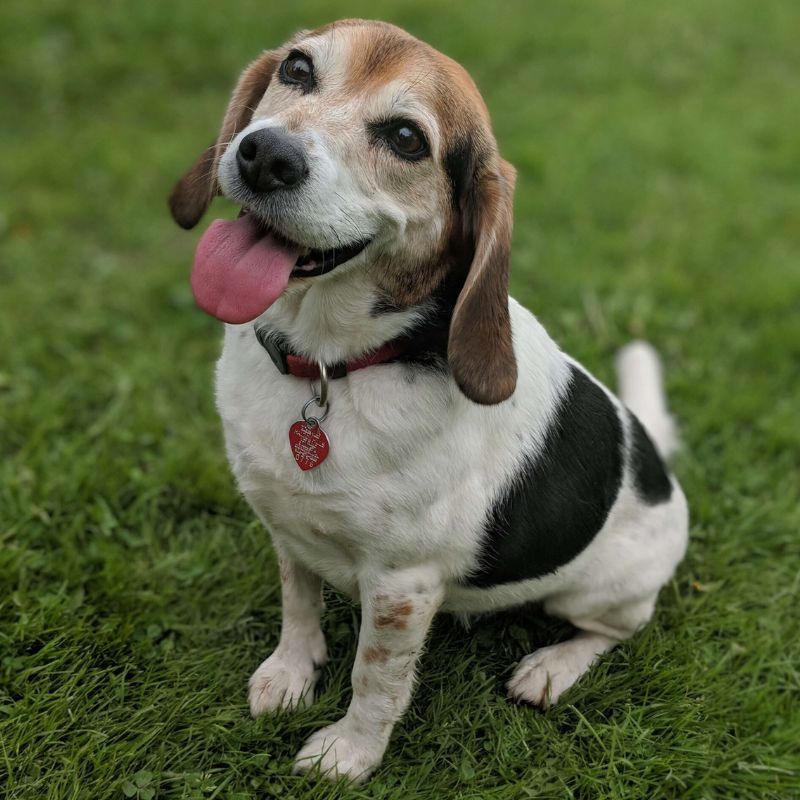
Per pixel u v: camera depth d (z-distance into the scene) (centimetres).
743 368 112
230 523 85
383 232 59
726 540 88
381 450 60
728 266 131
